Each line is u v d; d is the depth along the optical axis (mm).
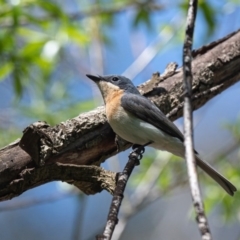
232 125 14047
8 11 11180
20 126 13922
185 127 4586
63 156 7645
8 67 11680
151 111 8586
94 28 14258
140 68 13883
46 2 11508
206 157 14336
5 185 7227
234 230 17969
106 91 9125
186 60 5328
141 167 13820
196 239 18406
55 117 13500
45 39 12039
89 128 7887
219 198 12531
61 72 14969
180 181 13547
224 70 9453
